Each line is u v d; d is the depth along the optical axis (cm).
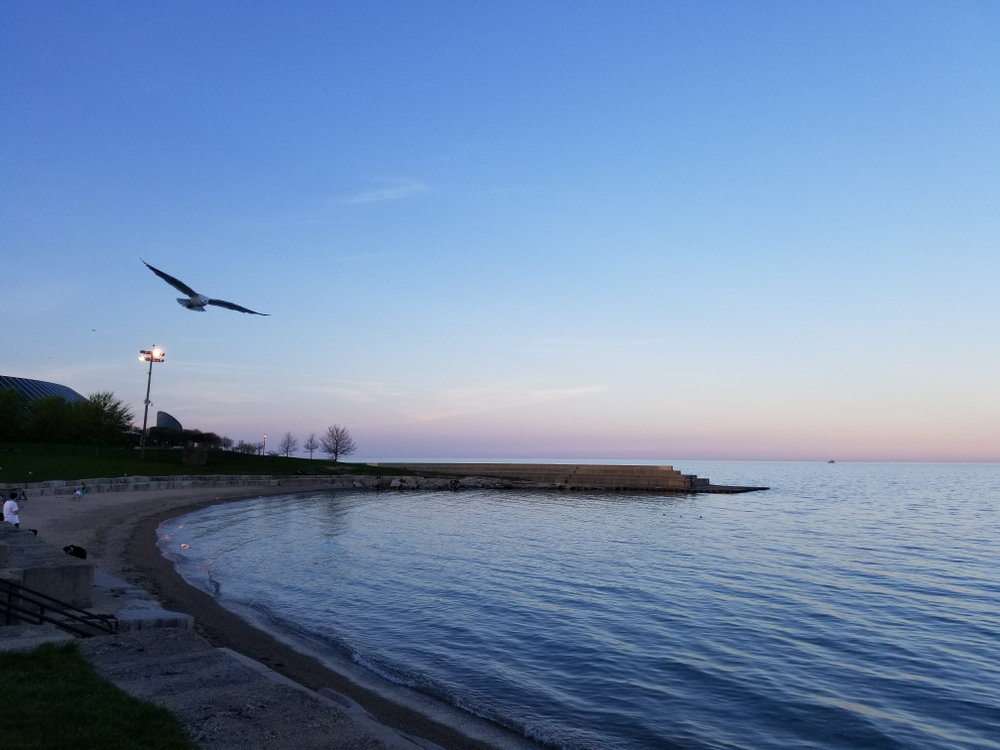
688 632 1964
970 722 1329
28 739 720
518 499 7925
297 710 943
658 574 2933
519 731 1224
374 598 2327
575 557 3391
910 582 2841
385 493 8550
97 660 1108
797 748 1198
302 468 9825
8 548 1653
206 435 10169
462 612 2147
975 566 3303
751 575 2947
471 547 3697
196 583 2434
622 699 1416
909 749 1203
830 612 2250
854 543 4184
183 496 5950
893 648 1836
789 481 16612
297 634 1816
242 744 820
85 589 1530
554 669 1603
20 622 1299
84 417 8462
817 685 1533
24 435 8106
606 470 10744
